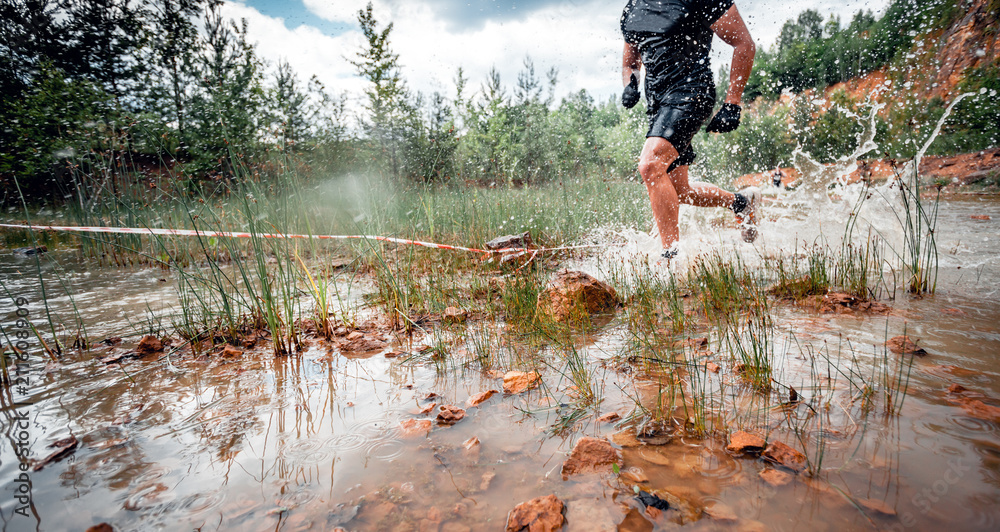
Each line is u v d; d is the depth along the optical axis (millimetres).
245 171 3383
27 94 7504
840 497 942
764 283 2967
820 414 1296
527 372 1721
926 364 1580
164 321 2600
